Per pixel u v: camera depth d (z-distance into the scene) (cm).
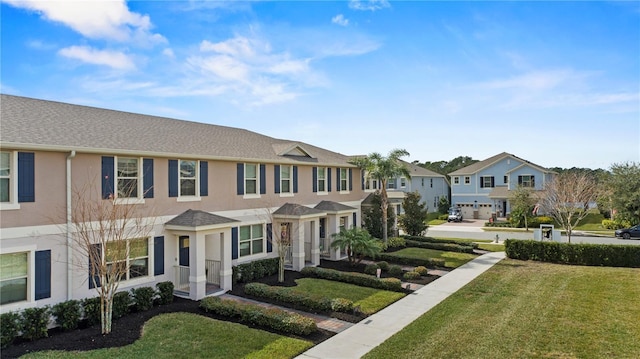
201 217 1612
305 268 2012
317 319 1334
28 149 1191
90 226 1247
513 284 1802
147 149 1542
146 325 1230
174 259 1628
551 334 1163
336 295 1619
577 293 1623
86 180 1341
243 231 1988
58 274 1248
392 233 3066
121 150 1427
